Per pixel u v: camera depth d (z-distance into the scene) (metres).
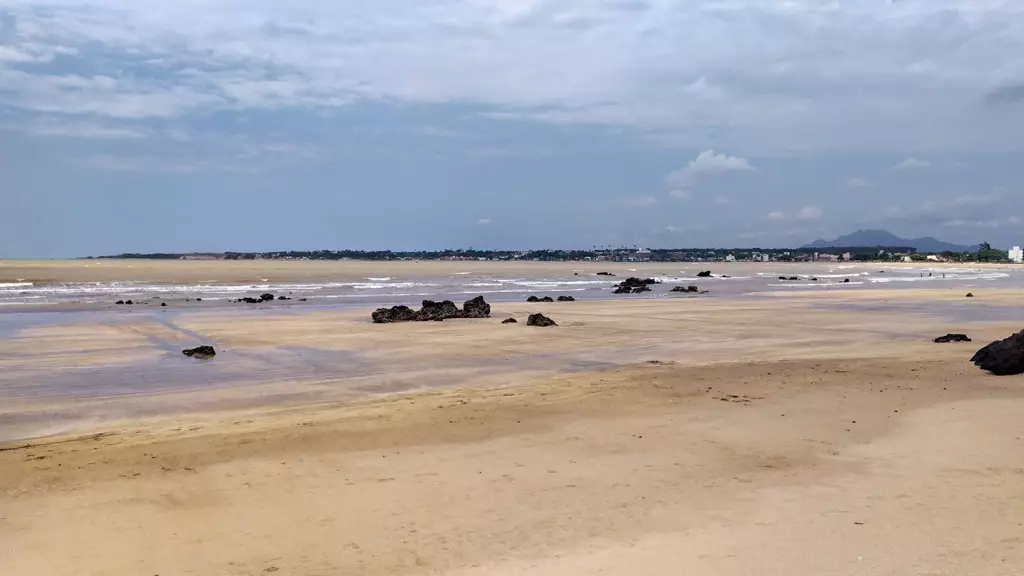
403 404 13.84
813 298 50.22
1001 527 6.85
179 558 6.62
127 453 10.21
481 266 199.62
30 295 49.72
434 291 60.28
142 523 7.53
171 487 8.73
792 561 6.18
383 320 31.23
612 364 19.33
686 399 14.12
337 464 9.70
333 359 20.23
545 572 6.11
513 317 33.62
